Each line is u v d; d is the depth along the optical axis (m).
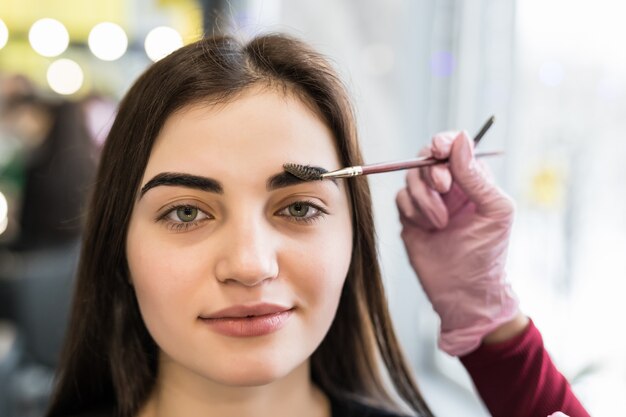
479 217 0.82
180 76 0.70
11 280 1.79
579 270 1.42
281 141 0.69
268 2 2.15
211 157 0.68
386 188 1.95
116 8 2.36
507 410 0.83
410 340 2.04
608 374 1.31
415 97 2.00
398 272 2.00
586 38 1.38
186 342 0.69
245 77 0.70
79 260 0.84
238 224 0.68
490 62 1.72
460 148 0.79
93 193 0.81
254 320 0.68
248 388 0.75
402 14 1.99
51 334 1.75
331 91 0.73
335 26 2.10
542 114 1.53
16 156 2.30
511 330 0.84
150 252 0.70
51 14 2.33
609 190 1.32
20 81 2.36
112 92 2.35
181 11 2.26
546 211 1.51
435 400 1.84
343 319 0.86
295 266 0.69
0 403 1.59
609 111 1.32
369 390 0.90
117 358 0.82
